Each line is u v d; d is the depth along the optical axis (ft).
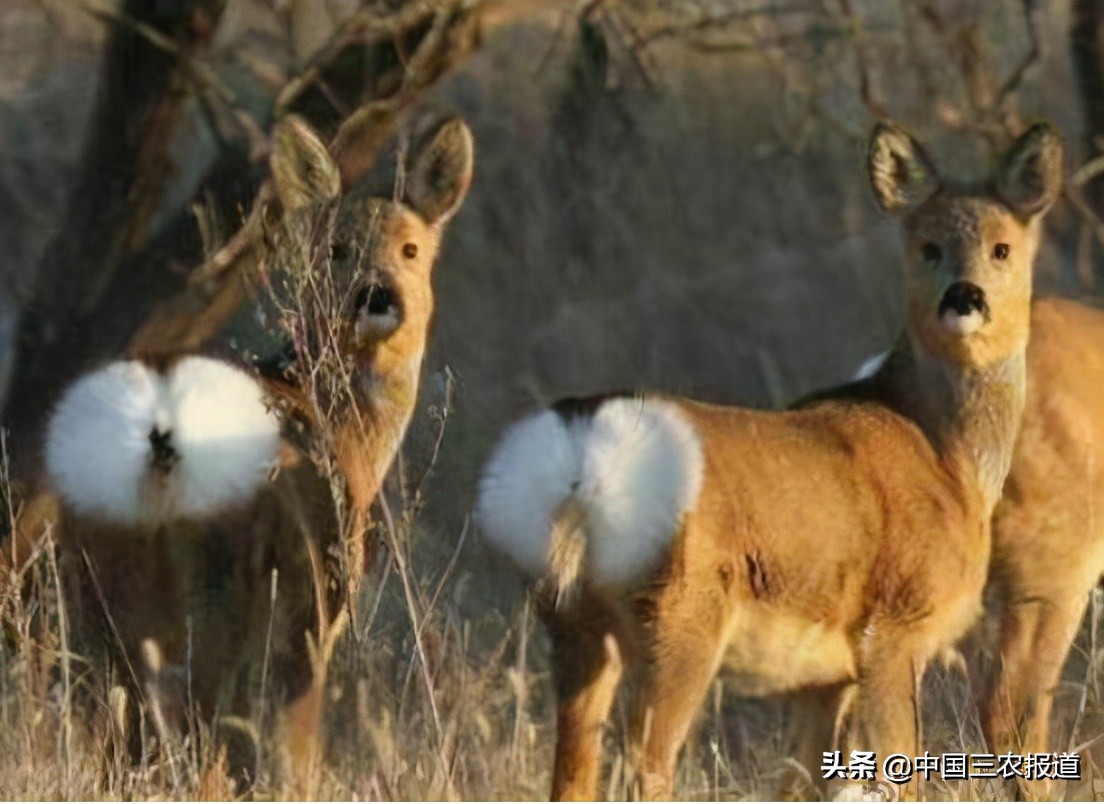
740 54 81.25
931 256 46.44
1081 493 48.96
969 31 72.18
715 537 41.19
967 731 49.60
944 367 45.98
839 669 43.42
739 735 49.65
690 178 83.66
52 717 43.83
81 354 53.47
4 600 42.73
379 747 41.73
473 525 47.83
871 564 43.29
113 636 42.42
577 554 40.32
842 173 85.35
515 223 79.41
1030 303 46.96
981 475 45.93
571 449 40.34
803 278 81.76
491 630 51.26
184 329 52.90
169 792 40.73
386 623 49.19
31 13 81.61
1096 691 47.83
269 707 42.88
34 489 43.88
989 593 49.44
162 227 55.21
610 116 80.89
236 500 42.32
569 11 69.97
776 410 44.29
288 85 56.39
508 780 43.06
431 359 58.49
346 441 45.52
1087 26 67.92
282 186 48.85
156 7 55.52
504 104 81.87
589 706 41.45
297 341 43.80
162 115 55.52
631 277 80.33
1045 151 46.39
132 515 41.91
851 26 72.64
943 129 73.92
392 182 50.03
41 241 73.20
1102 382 49.44
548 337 75.56
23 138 82.23
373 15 55.93
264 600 42.65
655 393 44.29
